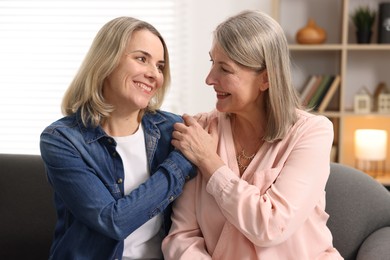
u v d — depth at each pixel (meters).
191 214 1.62
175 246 1.57
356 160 3.40
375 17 3.38
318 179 1.52
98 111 1.59
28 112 3.42
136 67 1.53
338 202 1.90
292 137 1.56
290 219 1.45
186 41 3.37
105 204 1.48
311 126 1.57
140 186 1.52
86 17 3.35
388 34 3.18
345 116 3.19
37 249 2.09
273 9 3.20
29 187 2.10
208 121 1.74
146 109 1.75
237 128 1.68
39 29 3.35
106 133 1.62
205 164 1.54
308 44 3.22
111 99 1.61
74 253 1.56
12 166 2.13
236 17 1.55
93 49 1.57
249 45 1.49
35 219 2.09
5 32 3.36
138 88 1.55
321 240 1.57
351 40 3.42
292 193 1.47
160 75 1.59
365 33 3.21
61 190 1.53
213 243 1.58
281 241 1.46
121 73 1.54
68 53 3.37
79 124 1.59
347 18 3.13
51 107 3.41
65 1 3.33
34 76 3.39
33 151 3.42
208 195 1.58
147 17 3.35
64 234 1.60
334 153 3.29
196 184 1.62
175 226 1.62
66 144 1.54
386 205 1.89
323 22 3.42
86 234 1.57
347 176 1.95
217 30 1.55
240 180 1.50
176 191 1.56
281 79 1.54
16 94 3.41
